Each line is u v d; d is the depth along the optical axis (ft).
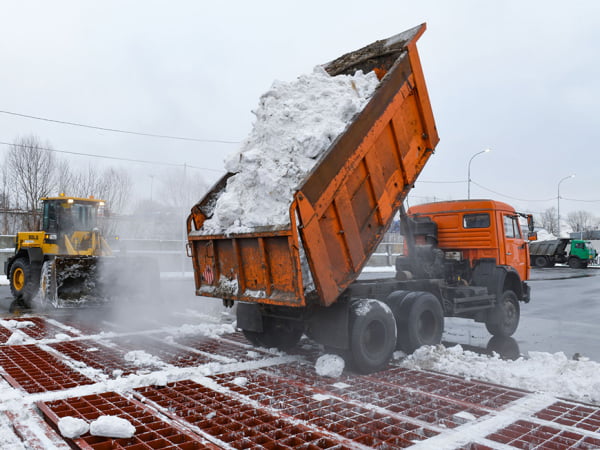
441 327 21.70
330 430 11.71
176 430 11.51
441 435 11.39
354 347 16.99
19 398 13.74
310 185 15.46
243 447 10.55
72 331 25.40
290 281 15.74
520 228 29.30
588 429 11.95
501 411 13.19
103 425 10.87
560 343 25.67
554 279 77.66
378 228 19.03
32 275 37.55
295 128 18.37
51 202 38.06
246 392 14.83
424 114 20.97
